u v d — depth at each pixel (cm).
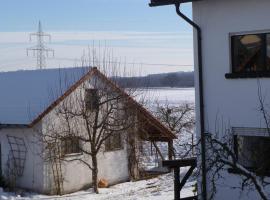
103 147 2297
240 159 1145
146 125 2455
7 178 2209
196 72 1210
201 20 1193
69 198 2009
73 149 2208
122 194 1986
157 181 2225
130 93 2367
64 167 2158
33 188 2144
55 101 2122
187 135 3247
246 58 1152
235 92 1147
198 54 1198
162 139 2470
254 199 1104
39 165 2119
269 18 1091
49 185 2119
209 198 1127
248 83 1127
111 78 2428
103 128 2150
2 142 2256
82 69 2308
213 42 1178
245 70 1154
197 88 1209
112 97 2241
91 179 2270
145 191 1959
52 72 2516
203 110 1198
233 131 1157
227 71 1159
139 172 2481
